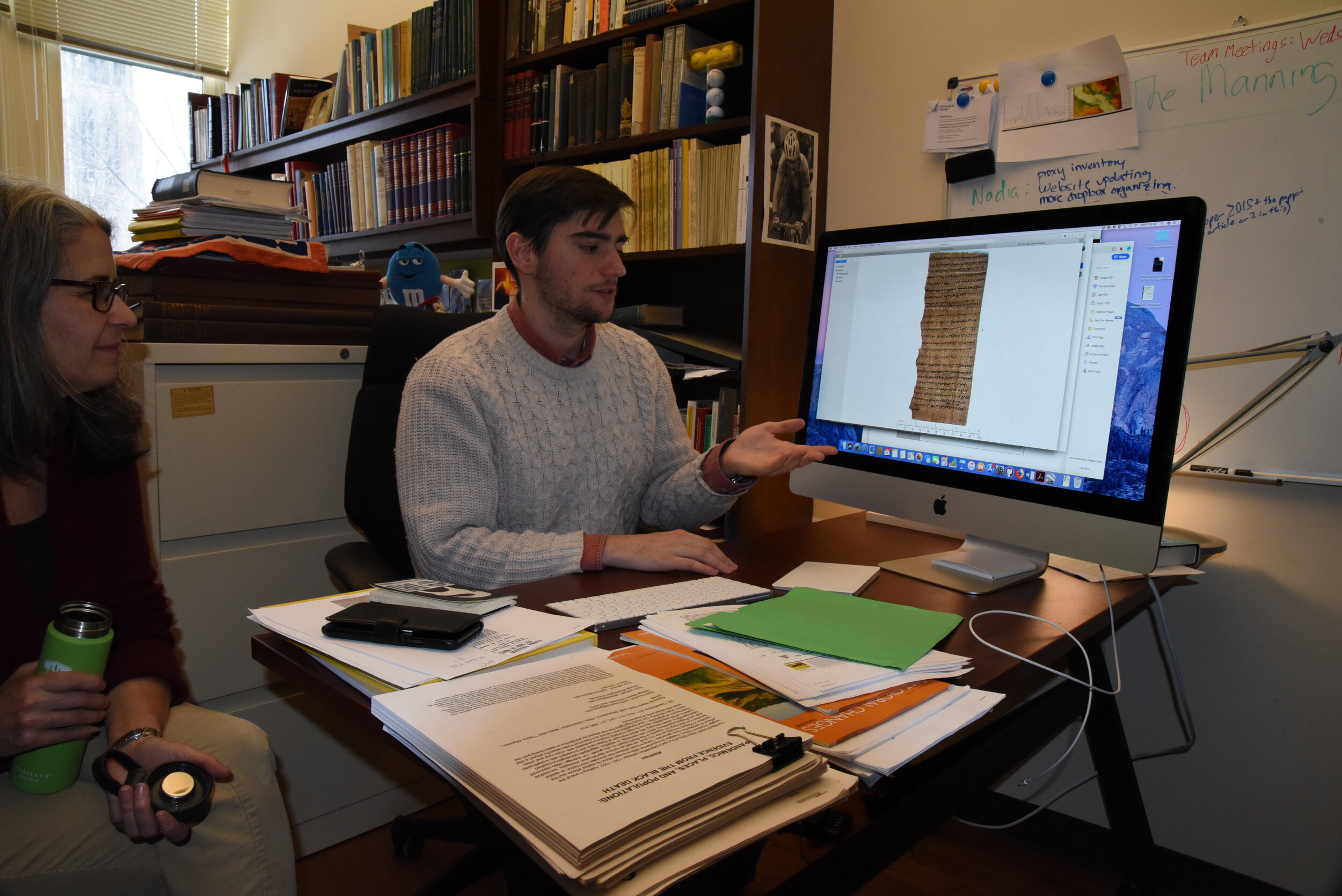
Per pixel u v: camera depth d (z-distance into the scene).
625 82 2.10
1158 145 1.50
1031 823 1.77
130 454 1.07
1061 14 1.61
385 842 1.72
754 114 1.75
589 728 0.58
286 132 3.32
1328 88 1.33
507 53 2.40
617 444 1.40
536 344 1.34
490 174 2.46
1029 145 1.63
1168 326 0.92
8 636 0.93
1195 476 1.52
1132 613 1.09
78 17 3.70
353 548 1.38
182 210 1.52
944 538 1.43
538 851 0.45
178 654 1.43
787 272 1.88
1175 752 1.57
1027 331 1.05
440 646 0.75
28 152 3.64
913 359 1.18
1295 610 1.44
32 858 0.86
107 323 0.96
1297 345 1.29
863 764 0.57
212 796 0.84
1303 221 1.37
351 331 1.67
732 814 0.50
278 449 1.53
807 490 1.33
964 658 0.78
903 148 1.84
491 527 1.24
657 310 2.14
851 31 1.92
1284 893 1.48
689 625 0.84
